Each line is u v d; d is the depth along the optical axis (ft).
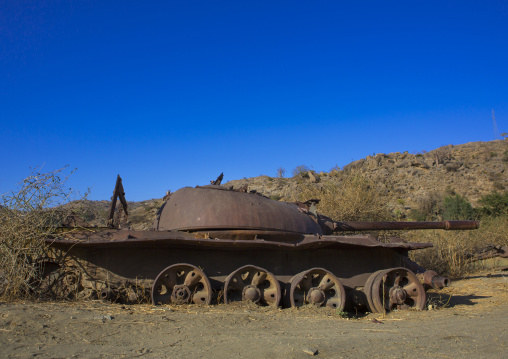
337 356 15.98
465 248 54.03
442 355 16.29
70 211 29.60
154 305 25.75
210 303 26.63
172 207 31.86
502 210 105.19
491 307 30.60
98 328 18.81
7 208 26.27
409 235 56.08
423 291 30.09
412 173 192.65
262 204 31.94
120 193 33.37
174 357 15.28
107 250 27.55
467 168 200.13
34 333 17.37
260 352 16.14
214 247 28.58
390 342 18.38
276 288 27.76
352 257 32.22
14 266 25.17
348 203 56.08
